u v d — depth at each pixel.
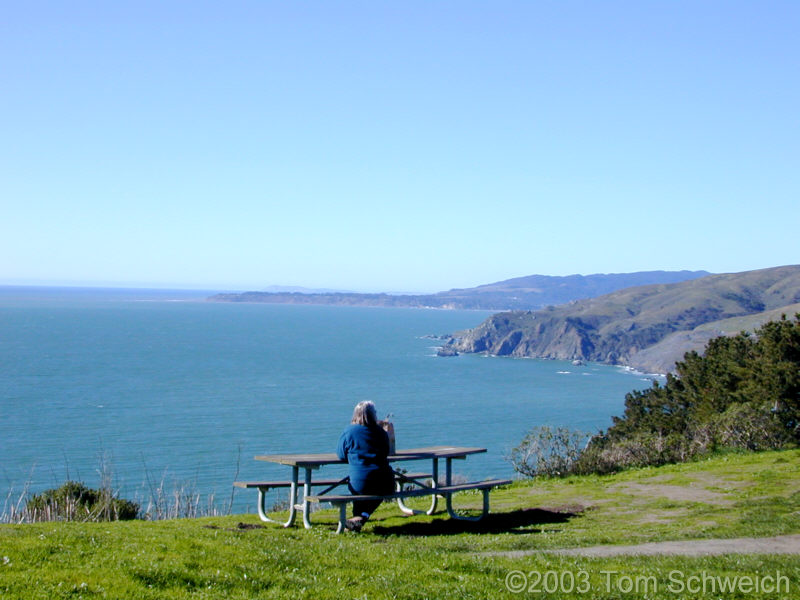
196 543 8.59
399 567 8.06
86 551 7.79
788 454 18.86
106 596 6.31
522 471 20.00
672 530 10.98
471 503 14.41
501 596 7.08
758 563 8.48
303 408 98.12
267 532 10.42
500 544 9.94
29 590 6.27
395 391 127.69
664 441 21.31
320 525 11.64
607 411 111.00
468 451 12.66
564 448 20.73
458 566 8.20
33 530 9.16
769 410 25.38
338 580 7.41
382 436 11.29
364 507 11.31
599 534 10.74
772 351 29.94
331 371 159.38
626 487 15.58
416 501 15.03
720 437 22.27
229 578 7.15
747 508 12.55
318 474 45.19
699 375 37.62
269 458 11.46
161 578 6.95
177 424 81.75
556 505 13.67
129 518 16.44
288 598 6.66
